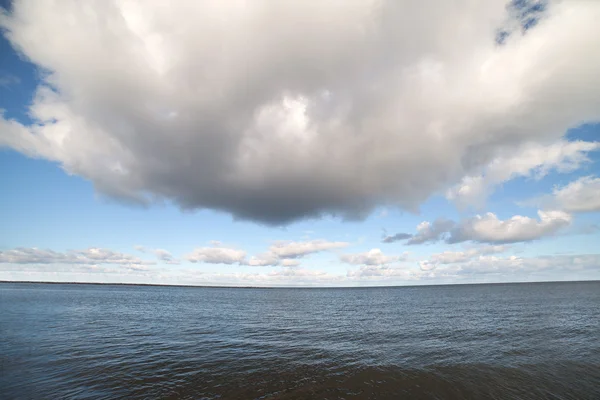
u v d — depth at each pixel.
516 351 26.31
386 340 32.53
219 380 19.80
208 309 74.06
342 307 80.50
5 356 24.45
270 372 21.41
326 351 27.61
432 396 17.48
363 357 25.31
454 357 24.81
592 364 22.56
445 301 94.75
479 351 26.61
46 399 16.55
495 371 21.31
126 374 20.69
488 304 77.25
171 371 21.52
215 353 26.84
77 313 56.19
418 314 58.03
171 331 39.00
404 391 18.12
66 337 32.75
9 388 17.94
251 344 30.95
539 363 22.86
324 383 19.30
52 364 22.61
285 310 72.12
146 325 44.09
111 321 47.22
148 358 24.80
